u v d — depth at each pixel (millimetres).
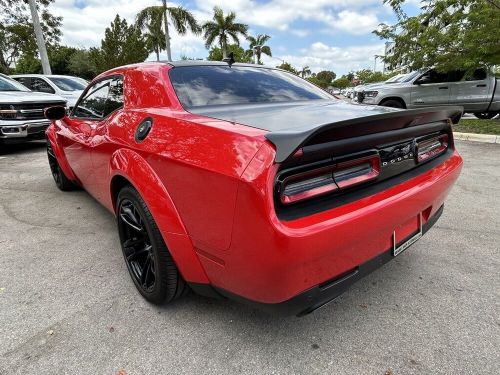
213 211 1613
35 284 2533
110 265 2787
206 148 1666
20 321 2145
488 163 5840
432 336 1980
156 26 27344
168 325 2094
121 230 2486
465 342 1931
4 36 29016
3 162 6613
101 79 3146
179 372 1765
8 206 4164
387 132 1828
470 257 2818
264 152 1468
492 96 10047
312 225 1494
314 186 1589
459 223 3449
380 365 1792
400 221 1893
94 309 2248
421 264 2727
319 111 2115
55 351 1906
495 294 2346
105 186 2740
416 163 2131
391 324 2080
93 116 3092
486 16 8578
